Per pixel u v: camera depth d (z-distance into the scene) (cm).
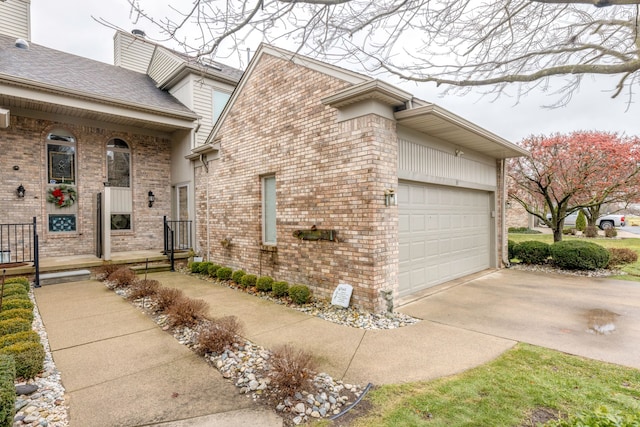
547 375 292
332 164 528
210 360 333
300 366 272
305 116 578
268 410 247
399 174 530
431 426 224
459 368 309
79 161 886
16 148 791
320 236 539
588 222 1638
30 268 691
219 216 831
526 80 288
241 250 750
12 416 199
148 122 911
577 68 262
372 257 469
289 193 613
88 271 748
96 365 322
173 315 432
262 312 497
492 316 469
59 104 759
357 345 368
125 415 241
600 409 170
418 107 479
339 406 251
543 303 532
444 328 421
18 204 795
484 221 852
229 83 1062
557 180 984
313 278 562
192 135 972
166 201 1049
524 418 229
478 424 224
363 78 484
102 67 1059
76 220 886
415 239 597
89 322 452
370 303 471
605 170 880
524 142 1000
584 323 433
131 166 982
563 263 810
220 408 249
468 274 773
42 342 380
